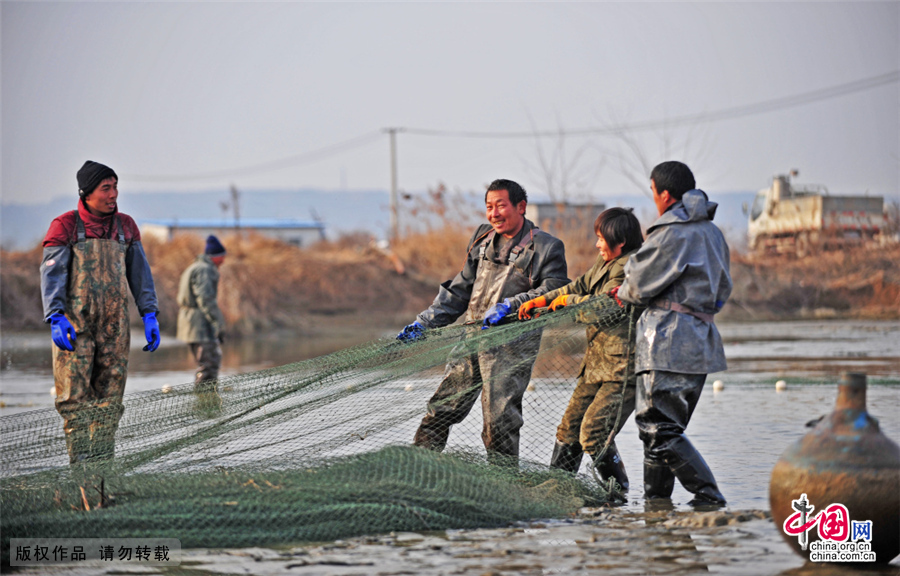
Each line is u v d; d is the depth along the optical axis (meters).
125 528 12.11
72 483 13.53
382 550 11.47
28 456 15.04
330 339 65.75
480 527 12.75
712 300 13.72
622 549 11.31
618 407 14.81
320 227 170.75
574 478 14.61
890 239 84.31
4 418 15.51
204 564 11.02
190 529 12.02
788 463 10.86
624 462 17.72
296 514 12.22
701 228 13.73
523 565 10.68
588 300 14.59
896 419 21.48
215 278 29.58
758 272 82.69
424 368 15.20
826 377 31.91
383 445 16.19
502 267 16.06
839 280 81.56
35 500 13.27
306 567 10.77
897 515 10.35
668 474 14.29
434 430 15.77
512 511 13.09
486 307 16.16
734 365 37.84
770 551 11.09
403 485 13.09
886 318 71.12
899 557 10.98
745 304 79.00
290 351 53.28
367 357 15.41
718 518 12.52
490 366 15.35
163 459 14.70
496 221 15.96
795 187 91.88
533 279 15.88
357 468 13.70
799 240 86.62
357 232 114.75
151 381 35.00
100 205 15.99
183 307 29.44
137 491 13.28
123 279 16.27
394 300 84.44
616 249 15.33
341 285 84.31
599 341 15.04
